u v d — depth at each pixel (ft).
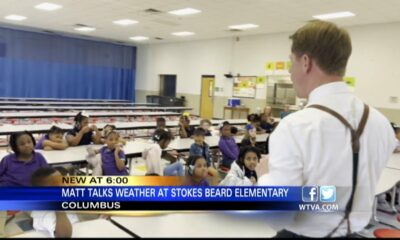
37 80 40.83
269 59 34.73
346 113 2.57
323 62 2.62
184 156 13.62
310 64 2.70
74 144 13.43
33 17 32.50
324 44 2.59
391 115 26.53
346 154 2.49
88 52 44.91
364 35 27.89
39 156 9.32
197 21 30.12
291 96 32.65
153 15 28.50
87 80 45.21
